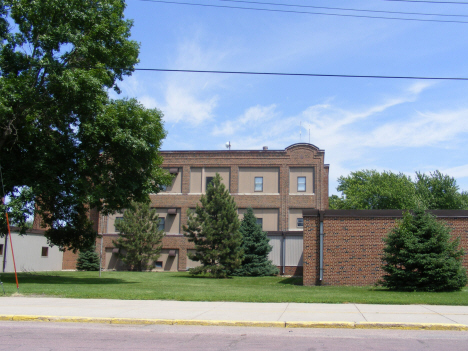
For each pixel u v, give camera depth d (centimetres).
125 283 2350
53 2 2100
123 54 2383
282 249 3891
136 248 4122
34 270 3856
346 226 2339
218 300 1459
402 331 995
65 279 2542
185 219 4556
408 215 2036
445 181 6962
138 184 2392
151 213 4241
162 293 1628
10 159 2238
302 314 1160
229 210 3369
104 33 2245
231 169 4616
